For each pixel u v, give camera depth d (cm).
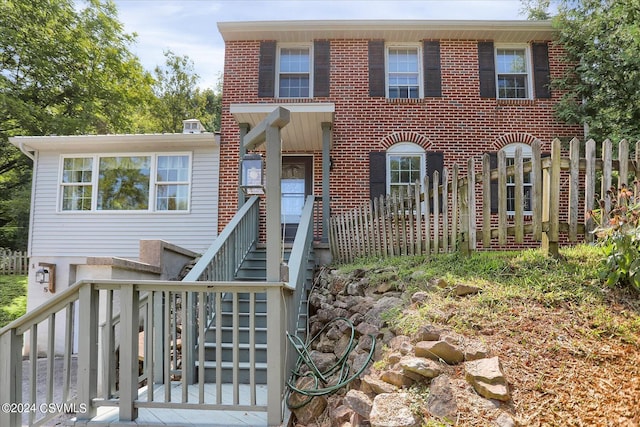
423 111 970
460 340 316
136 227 966
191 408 321
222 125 977
